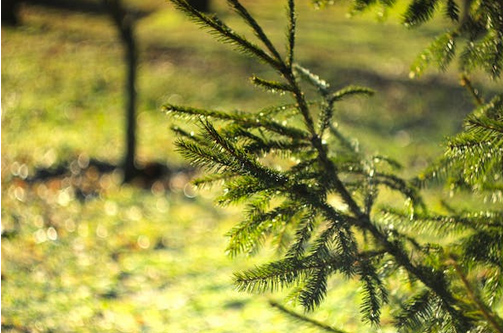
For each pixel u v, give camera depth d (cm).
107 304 691
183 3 241
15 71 1784
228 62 1847
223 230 966
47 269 765
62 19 2331
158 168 1172
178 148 230
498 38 265
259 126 269
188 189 1130
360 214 263
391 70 1858
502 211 290
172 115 261
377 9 275
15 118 1455
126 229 943
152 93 1644
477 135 237
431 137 1467
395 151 1361
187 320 662
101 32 2175
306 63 1834
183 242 909
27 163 1194
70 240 877
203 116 263
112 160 1238
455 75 1819
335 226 245
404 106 1625
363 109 1585
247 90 1673
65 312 655
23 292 689
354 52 2009
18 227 904
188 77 1745
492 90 955
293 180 246
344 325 586
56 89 1658
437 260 259
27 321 617
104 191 1098
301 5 2525
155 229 952
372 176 291
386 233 270
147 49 1953
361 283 247
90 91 1650
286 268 236
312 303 228
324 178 258
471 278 274
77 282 743
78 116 1486
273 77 1734
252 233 255
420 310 245
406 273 271
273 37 2028
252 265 808
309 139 270
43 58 1897
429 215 287
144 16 1234
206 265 825
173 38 2056
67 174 1162
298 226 261
